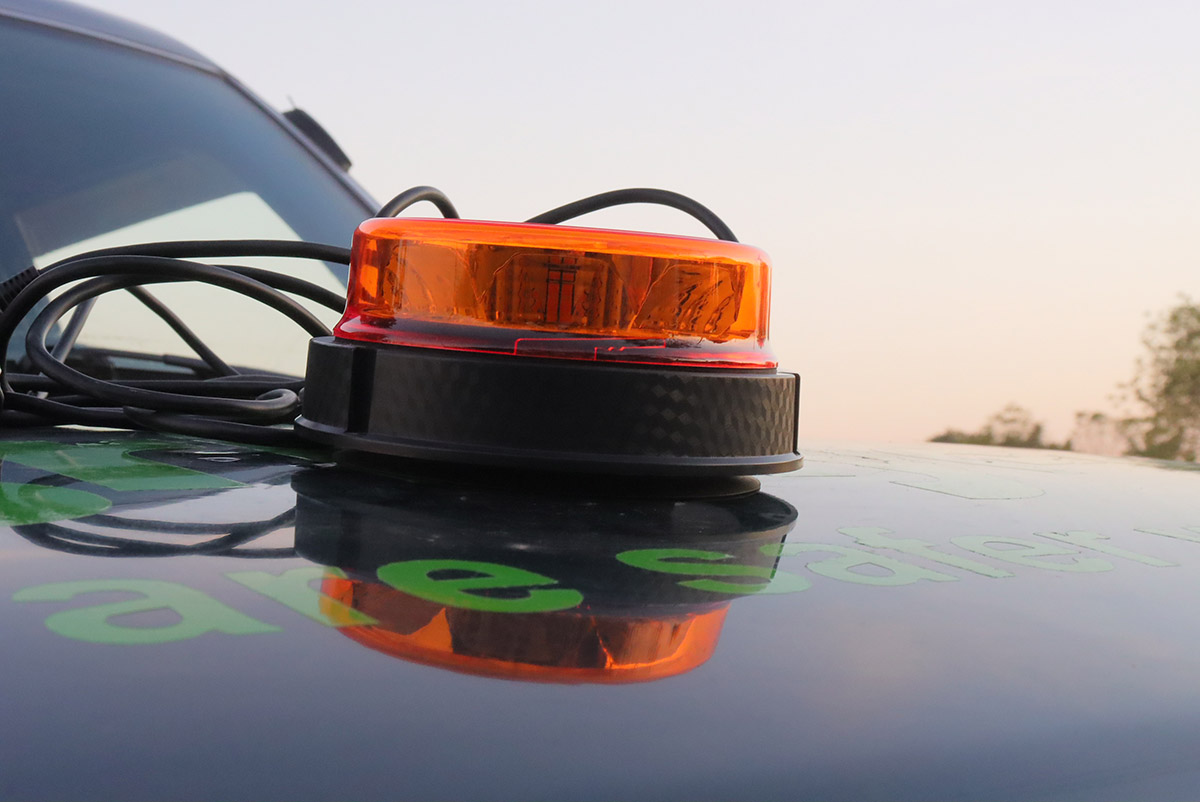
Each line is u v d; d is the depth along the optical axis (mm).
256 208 1551
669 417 615
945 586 454
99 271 812
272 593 360
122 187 1396
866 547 542
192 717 241
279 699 256
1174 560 567
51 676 260
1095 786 259
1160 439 33844
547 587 400
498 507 577
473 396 607
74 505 506
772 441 672
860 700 288
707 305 642
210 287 1496
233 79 1779
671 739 250
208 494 560
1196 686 327
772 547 524
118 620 313
